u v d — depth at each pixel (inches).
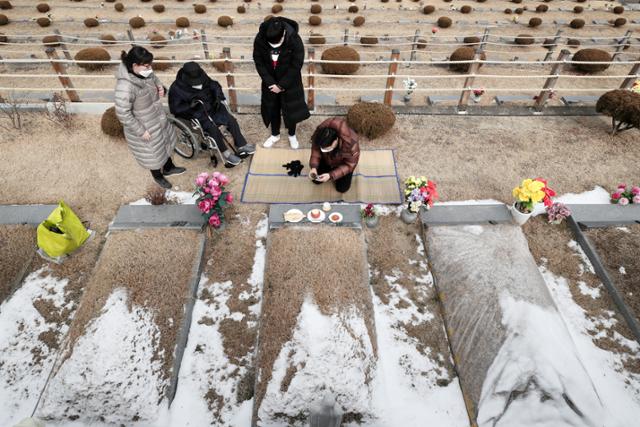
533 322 175.0
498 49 599.2
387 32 684.7
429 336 185.5
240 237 218.8
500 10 806.5
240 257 210.2
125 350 164.2
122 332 168.1
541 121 304.0
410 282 203.2
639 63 312.2
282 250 200.8
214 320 187.8
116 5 736.3
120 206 230.7
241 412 162.4
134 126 194.1
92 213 228.7
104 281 187.3
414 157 268.7
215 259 208.8
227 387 168.7
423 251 215.9
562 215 223.1
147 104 197.5
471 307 185.9
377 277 204.2
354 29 693.9
